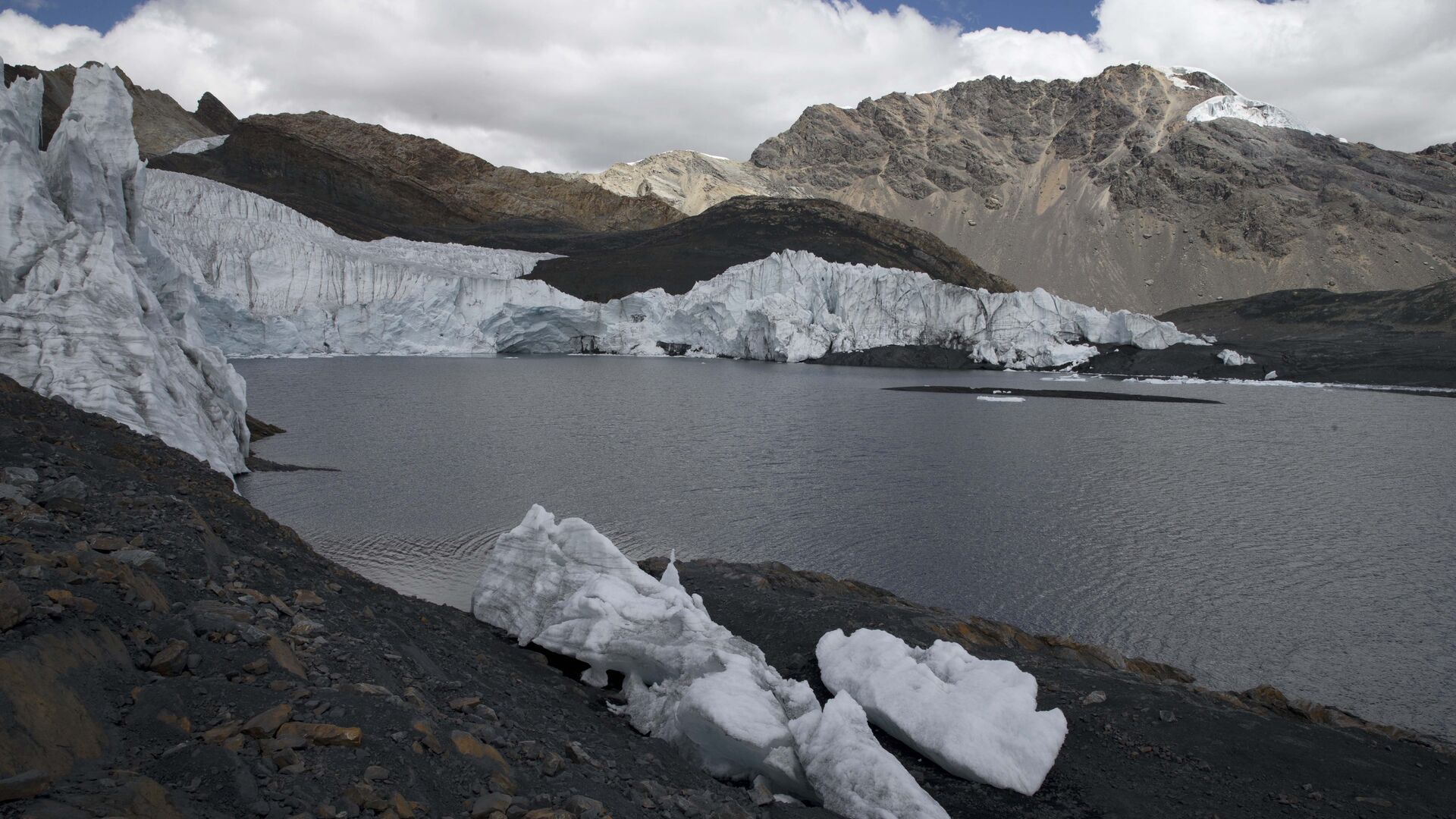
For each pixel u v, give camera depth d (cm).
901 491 4241
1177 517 3784
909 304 14775
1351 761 1401
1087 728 1490
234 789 641
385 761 766
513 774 889
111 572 904
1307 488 4497
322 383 8950
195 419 3394
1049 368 13800
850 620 2019
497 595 2075
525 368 12100
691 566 2658
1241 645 2342
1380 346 13088
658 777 1130
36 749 600
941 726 1408
